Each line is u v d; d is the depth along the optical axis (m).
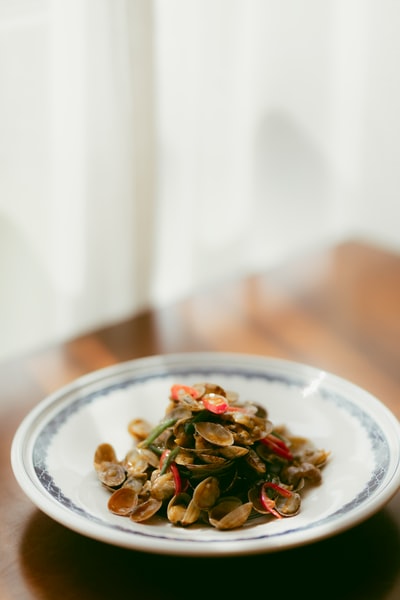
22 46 1.08
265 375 0.78
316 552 0.62
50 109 1.13
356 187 1.59
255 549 0.56
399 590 0.59
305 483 0.66
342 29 1.45
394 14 1.41
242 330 0.93
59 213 1.19
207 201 1.41
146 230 1.29
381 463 0.65
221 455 0.63
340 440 0.71
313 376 0.77
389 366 0.86
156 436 0.68
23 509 0.66
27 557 0.62
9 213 1.15
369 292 1.03
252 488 0.64
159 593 0.59
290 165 1.50
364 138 1.54
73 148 1.17
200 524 0.62
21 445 0.67
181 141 1.32
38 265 1.20
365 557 0.61
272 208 1.51
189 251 1.42
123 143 1.21
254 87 1.39
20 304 1.21
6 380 0.84
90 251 1.24
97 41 1.13
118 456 0.70
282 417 0.74
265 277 1.07
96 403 0.74
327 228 1.61
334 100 1.50
